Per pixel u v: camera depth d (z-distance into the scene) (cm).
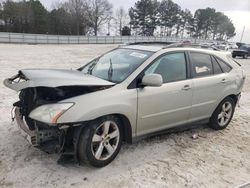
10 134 482
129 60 461
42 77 379
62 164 400
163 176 393
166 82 462
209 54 549
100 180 372
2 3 6956
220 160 454
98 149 392
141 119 432
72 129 375
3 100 687
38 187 348
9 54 2103
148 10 8938
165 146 485
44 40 4491
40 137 368
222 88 552
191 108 504
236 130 596
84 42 5147
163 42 553
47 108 359
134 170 402
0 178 360
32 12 6981
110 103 385
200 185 380
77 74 425
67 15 7769
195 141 518
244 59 2978
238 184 390
